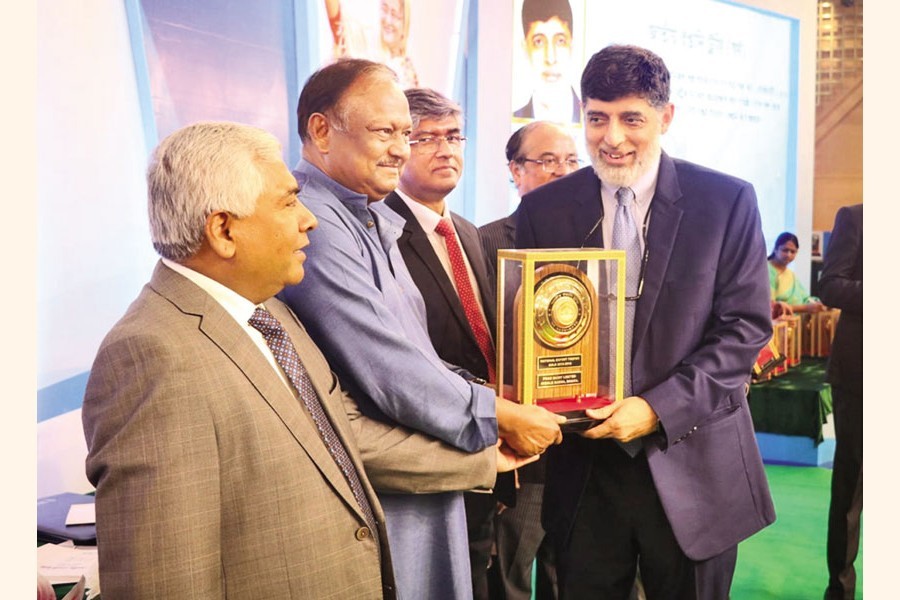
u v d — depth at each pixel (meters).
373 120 1.63
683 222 1.97
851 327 2.91
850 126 4.34
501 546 2.56
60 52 2.14
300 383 1.40
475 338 2.11
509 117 2.96
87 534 1.82
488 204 2.94
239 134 1.31
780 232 4.23
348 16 2.62
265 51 2.53
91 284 2.23
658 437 1.91
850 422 2.94
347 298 1.59
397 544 1.68
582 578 2.08
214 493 1.21
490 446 1.72
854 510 2.94
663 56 3.58
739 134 3.97
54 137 2.14
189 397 1.20
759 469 2.08
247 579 1.26
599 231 2.04
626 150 1.97
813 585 3.11
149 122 2.32
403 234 2.09
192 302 1.27
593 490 2.04
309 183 1.68
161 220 1.29
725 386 1.91
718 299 1.98
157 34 2.31
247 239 1.29
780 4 4.03
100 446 1.19
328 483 1.35
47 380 2.16
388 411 1.61
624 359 1.99
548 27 3.04
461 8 2.85
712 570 2.01
